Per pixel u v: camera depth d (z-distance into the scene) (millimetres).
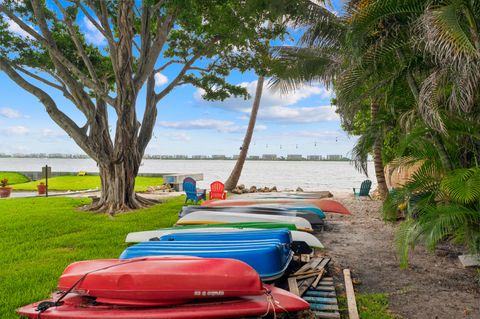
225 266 3869
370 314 4383
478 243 5746
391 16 6684
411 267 6371
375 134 8742
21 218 11672
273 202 11227
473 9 5598
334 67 10016
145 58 14578
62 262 6465
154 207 14672
